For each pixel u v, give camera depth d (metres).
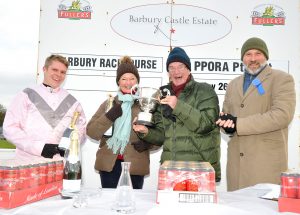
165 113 1.94
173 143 1.93
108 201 1.18
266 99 1.98
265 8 2.92
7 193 1.06
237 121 1.78
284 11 2.92
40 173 1.23
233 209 1.04
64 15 2.95
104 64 2.95
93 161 2.88
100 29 2.95
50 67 2.29
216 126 1.93
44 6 2.95
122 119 2.15
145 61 2.94
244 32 2.92
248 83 2.12
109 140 2.15
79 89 2.94
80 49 2.95
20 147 2.06
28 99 2.21
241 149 2.00
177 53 2.02
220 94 2.92
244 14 2.92
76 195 1.17
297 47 2.90
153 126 1.92
